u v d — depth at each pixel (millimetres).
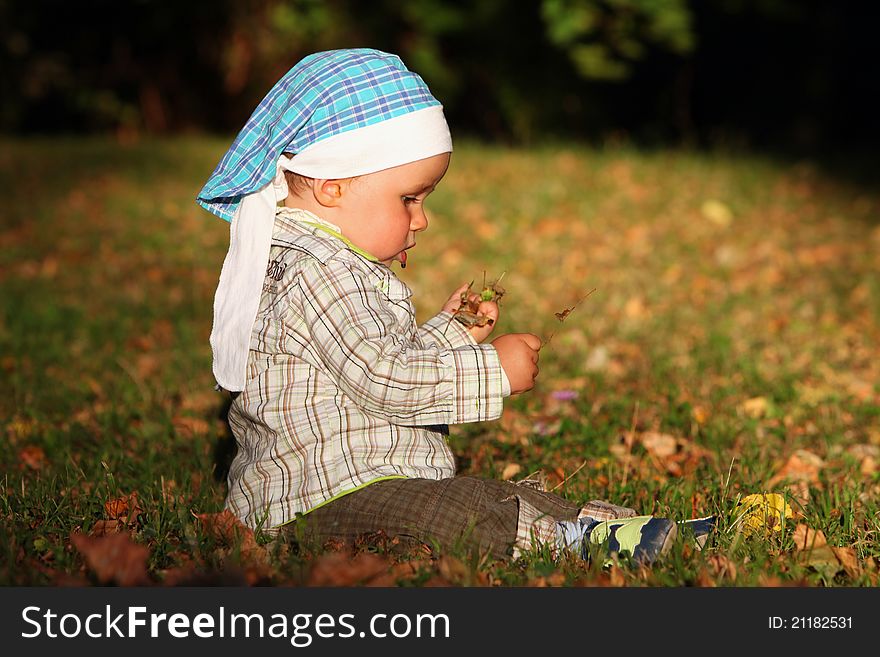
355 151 3879
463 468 5668
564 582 3717
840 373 7883
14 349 8578
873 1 26812
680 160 18641
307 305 3844
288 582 3664
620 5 25672
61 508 4527
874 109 27422
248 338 3908
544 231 13336
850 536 4414
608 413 6773
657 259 11984
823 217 14352
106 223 14031
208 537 4035
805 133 27906
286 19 26625
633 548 3881
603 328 9180
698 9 27344
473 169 17219
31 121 29016
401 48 28016
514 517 3943
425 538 3816
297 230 3980
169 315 9695
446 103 28953
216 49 27812
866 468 5746
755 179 16891
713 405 6926
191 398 7117
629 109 29375
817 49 27578
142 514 4473
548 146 21703
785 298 10281
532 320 9398
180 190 16453
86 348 8602
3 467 5656
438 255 12094
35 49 28203
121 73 28562
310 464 3855
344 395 3893
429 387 3766
